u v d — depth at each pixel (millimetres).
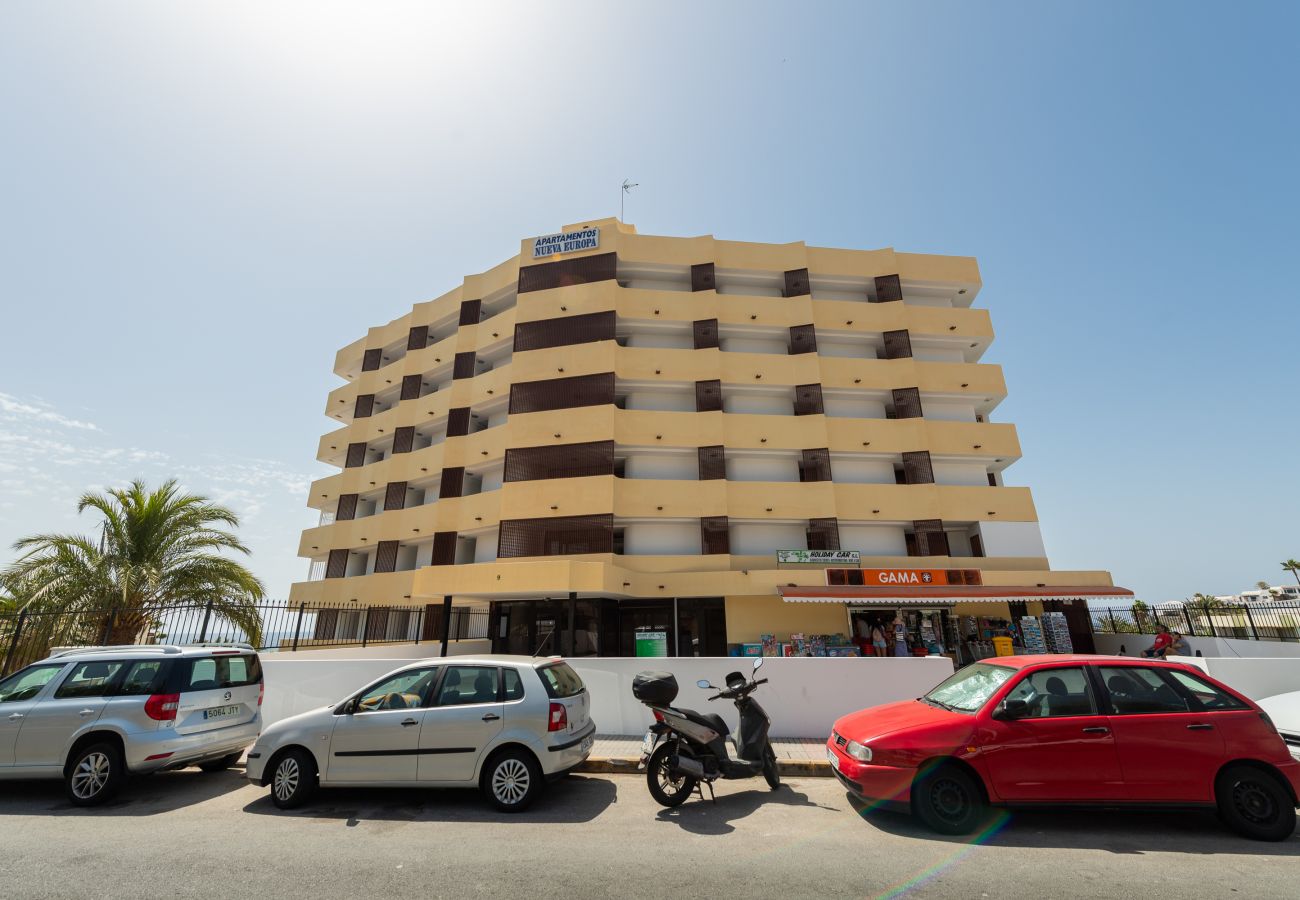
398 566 26109
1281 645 14062
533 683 6469
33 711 6715
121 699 6832
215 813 6121
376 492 28844
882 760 5621
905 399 24641
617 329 25594
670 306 25031
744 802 6410
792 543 22656
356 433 30516
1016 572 20156
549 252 26094
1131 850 4918
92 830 5562
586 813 6039
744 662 9523
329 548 28234
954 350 26703
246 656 8141
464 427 26000
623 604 21453
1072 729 5461
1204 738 5371
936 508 22766
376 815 5992
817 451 23391
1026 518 22922
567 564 17531
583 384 23516
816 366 24484
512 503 21703
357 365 33562
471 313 28094
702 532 22000
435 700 6504
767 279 26828
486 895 4086
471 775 6125
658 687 6371
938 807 5406
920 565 21875
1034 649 19625
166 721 6844
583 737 6676
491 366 27828
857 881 4301
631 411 23109
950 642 19703
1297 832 5340
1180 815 5777
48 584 12727
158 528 15195
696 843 5133
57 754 6539
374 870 4531
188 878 4379
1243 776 5266
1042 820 5652
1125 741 5383
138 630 13500
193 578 14719
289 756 6395
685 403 24672
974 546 23266
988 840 5164
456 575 18203
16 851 4973
